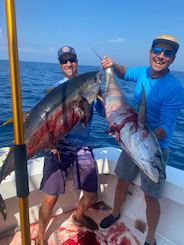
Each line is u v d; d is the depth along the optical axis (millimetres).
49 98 2266
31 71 35375
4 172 2115
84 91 2299
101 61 2449
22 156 1314
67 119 2271
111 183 3312
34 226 2969
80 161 2736
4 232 2818
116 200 2955
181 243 2678
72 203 3250
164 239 2787
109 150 3426
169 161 5395
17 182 1337
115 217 2982
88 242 2795
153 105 2488
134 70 2795
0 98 10539
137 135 2180
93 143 6137
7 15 1144
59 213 3184
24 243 1396
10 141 5793
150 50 2525
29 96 11875
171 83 2414
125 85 11664
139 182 2859
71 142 2703
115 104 2318
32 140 2201
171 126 2412
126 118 2240
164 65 2424
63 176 2674
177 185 2580
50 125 2242
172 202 2727
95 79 2352
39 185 2840
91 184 2789
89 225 3000
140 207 3008
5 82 16688
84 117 2330
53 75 27984
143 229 2959
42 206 2676
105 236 2879
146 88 2547
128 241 2814
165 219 2793
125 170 2830
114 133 2291
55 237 2844
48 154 2625
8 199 2762
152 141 2186
